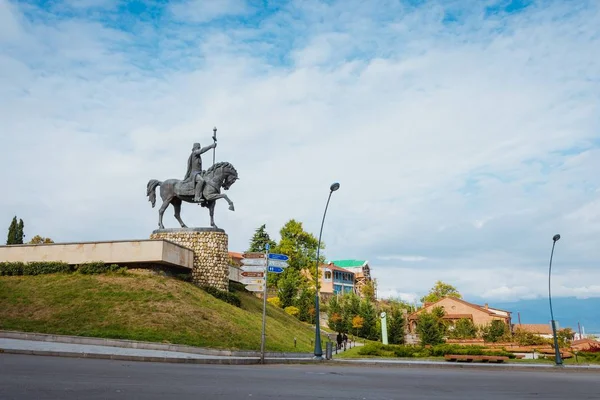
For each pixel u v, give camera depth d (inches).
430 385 497.7
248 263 879.1
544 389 488.7
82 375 421.7
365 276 4525.1
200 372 524.4
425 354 1171.3
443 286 4436.5
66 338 850.1
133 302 1088.8
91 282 1194.6
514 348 1518.2
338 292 3631.9
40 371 437.4
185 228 1470.2
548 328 3609.7
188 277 1409.9
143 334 929.5
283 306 2460.6
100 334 904.3
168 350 856.9
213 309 1192.2
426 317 2105.1
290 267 2689.5
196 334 994.1
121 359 666.2
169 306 1091.9
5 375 394.6
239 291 1745.8
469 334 2672.2
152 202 1552.7
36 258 1337.4
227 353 877.8
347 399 354.3
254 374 540.4
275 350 1085.8
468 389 469.4
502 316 3154.5
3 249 1362.0
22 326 935.0
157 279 1250.0
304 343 1451.8
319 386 438.6
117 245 1309.1
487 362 1022.4
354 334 2511.1
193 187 1478.8
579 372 849.5
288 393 374.0
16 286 1178.6
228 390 373.1
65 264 1298.0
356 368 780.6
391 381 527.8
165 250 1280.8
